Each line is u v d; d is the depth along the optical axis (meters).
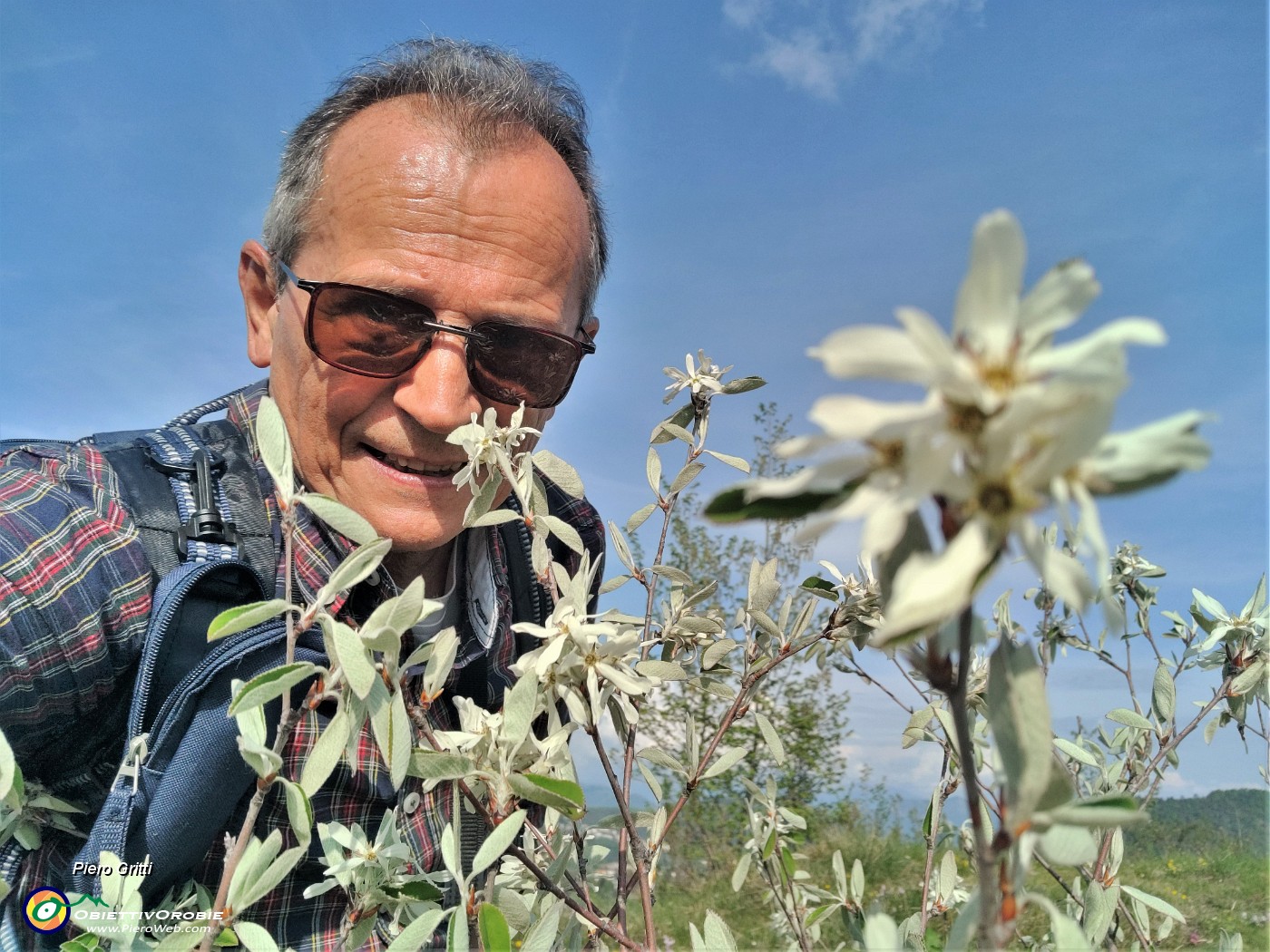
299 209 0.42
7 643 0.30
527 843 0.31
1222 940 0.30
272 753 0.22
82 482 0.35
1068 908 0.36
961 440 0.11
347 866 0.28
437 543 0.42
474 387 0.41
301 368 0.41
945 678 0.13
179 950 0.22
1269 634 0.35
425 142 0.40
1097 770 0.41
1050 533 0.31
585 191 0.50
